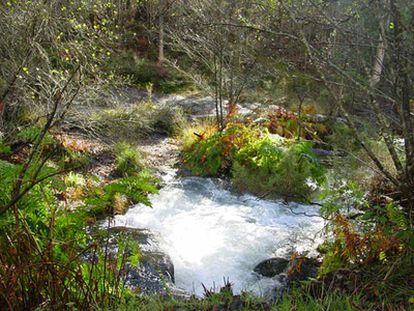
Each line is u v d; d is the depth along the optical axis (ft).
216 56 31.30
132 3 45.27
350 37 12.37
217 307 9.68
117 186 10.34
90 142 26.40
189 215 21.16
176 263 16.87
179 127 31.78
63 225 10.45
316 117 29.73
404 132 12.20
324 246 16.31
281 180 23.71
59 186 10.77
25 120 22.12
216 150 26.32
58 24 25.08
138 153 26.09
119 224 18.93
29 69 22.58
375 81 12.90
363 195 14.84
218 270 16.79
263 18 21.52
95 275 10.28
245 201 22.90
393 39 11.58
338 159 19.15
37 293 8.82
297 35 13.07
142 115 30.94
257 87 33.94
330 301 9.46
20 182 9.09
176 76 42.39
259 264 16.63
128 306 9.40
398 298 10.43
